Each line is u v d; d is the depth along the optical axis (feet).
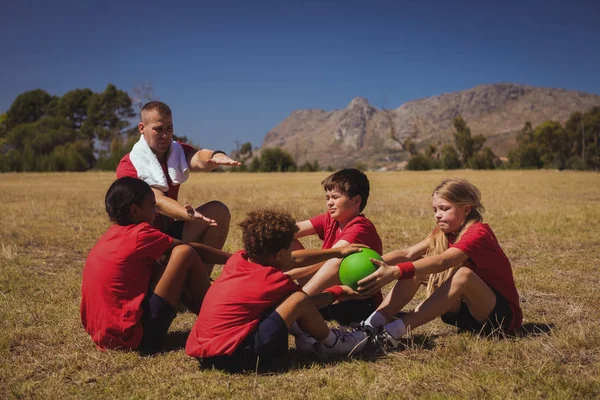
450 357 11.41
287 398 9.66
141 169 14.56
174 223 15.74
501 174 121.49
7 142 322.55
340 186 13.84
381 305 12.66
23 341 12.84
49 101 403.95
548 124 307.78
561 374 10.48
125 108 361.10
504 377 10.32
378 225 30.48
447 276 12.67
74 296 16.61
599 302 15.72
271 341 10.62
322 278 13.05
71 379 10.73
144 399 9.75
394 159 627.87
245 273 10.92
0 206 42.75
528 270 19.60
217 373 10.81
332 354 11.78
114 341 11.94
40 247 25.04
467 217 12.83
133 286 11.98
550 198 49.24
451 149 238.27
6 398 9.81
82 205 44.14
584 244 24.79
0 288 17.46
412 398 9.54
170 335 13.53
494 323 12.48
